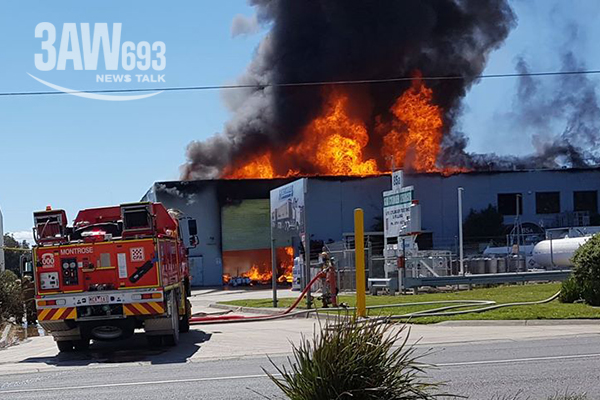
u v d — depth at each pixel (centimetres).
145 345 1590
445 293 2627
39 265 1441
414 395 582
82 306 1427
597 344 1259
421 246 5900
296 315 2123
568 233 4056
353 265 3152
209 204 5922
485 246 5703
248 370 1120
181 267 1714
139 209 1437
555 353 1155
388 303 2178
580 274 1919
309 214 5841
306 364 561
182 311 1692
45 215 1448
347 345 560
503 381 915
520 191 6078
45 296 1432
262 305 2642
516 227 5472
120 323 1441
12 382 1119
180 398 896
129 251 1435
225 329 1858
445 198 6025
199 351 1422
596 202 6138
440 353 1191
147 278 1432
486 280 2845
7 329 2217
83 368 1266
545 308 1775
